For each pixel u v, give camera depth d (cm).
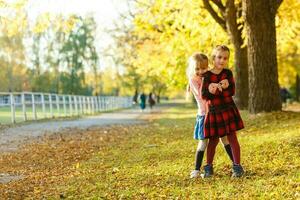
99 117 3928
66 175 1107
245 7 1808
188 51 3048
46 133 2230
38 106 5597
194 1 2353
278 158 1030
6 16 1941
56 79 9794
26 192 945
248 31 1839
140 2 2938
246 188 802
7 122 2798
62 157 1421
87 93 10569
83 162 1283
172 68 3634
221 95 891
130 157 1295
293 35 2803
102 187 920
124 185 921
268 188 786
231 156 929
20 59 9781
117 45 4772
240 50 2614
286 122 1611
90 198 834
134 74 9688
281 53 4462
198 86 915
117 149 1518
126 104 8000
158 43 3794
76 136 2092
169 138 1705
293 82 6825
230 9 2466
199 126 916
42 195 899
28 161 1377
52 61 9844
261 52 1820
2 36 9394
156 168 1066
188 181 900
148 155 1290
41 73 9925
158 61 3772
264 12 1802
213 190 808
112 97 6488
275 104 1830
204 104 910
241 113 2095
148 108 6912
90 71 10750
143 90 10144
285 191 761
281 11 2538
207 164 932
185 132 1884
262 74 1827
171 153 1284
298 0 2492
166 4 2452
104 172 1091
